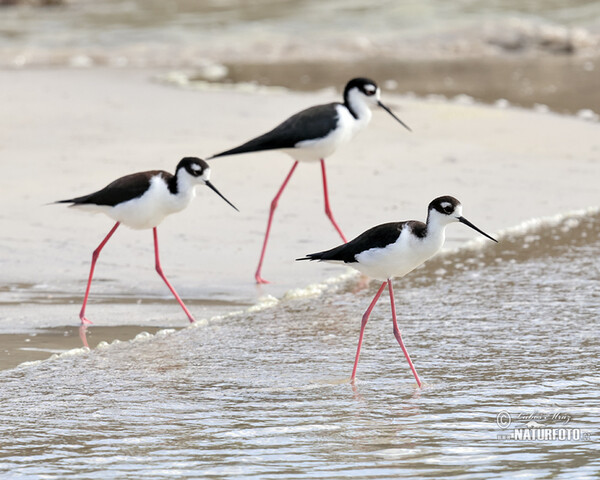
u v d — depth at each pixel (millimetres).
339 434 8141
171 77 28281
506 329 10984
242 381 9531
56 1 41625
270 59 32281
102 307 11961
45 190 16547
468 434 8109
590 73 29484
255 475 7332
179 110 23219
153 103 24094
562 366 9773
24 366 10000
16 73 28516
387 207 15906
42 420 8523
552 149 20078
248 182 17438
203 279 13031
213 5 41719
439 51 33750
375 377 9609
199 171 11656
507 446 7852
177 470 7441
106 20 38500
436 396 9031
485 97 25750
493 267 13445
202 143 19891
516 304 11883
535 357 10062
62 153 19016
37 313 11680
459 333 10898
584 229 15172
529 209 16109
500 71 30031
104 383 9484
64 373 9781
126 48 33312
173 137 20422
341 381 9508
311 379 9570
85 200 11820
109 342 10820
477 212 15883
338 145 14336
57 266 13320
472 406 8758
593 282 12703
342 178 17703
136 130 21062
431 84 27750
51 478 7320
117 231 14820
